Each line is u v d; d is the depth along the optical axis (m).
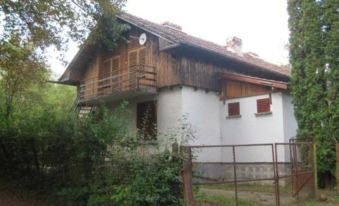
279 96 16.00
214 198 10.86
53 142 10.91
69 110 12.23
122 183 8.84
